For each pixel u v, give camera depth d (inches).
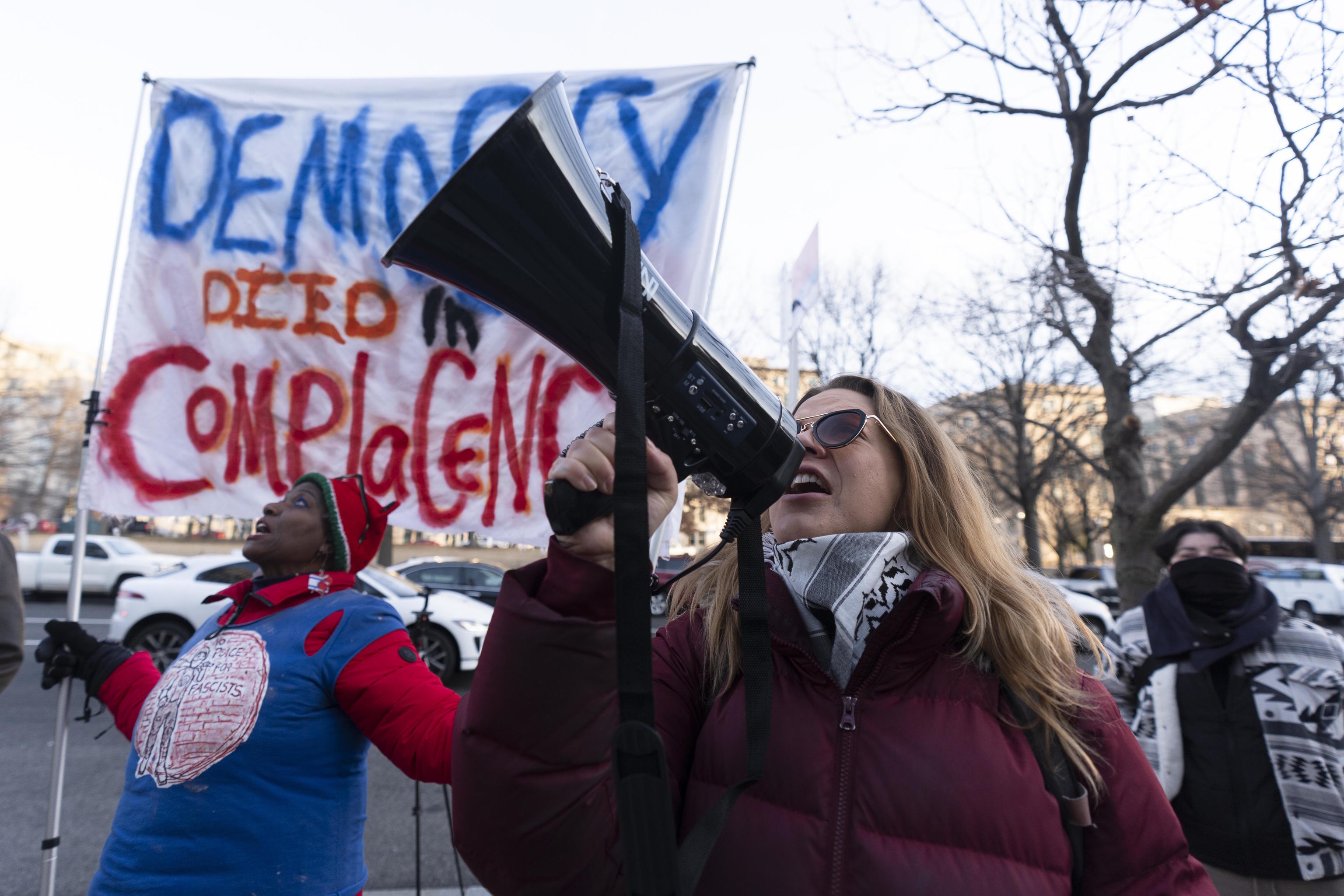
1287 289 165.2
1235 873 78.8
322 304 107.7
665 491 28.2
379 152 110.2
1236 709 80.6
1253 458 969.5
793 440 33.9
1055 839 38.6
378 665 62.3
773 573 44.4
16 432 1036.5
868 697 40.4
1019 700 41.2
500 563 933.8
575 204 28.5
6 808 163.0
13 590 83.5
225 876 57.6
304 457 105.2
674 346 30.4
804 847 37.4
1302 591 737.6
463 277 30.9
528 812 27.5
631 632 24.8
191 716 60.5
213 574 297.7
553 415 105.3
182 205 108.4
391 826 162.2
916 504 47.7
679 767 43.3
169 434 104.0
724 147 104.2
